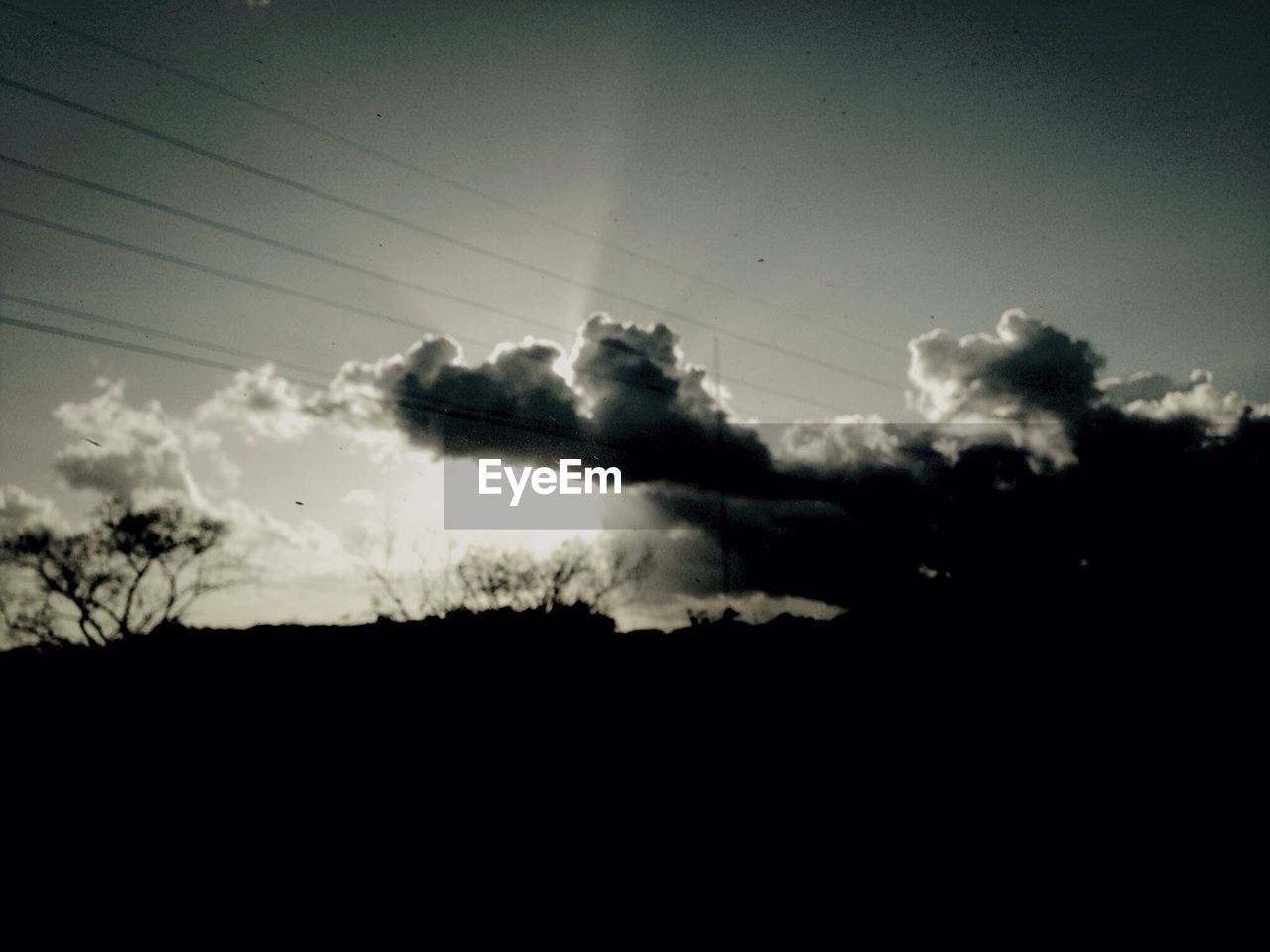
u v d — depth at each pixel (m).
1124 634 29.27
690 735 21.62
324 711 22.05
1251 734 22.31
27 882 11.45
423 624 32.00
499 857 12.59
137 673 24.03
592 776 17.73
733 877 11.57
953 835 13.66
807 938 9.26
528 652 29.09
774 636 32.06
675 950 8.93
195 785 16.47
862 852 12.75
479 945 9.11
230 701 22.30
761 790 16.75
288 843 13.33
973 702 25.95
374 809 15.26
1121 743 21.47
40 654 27.89
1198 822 14.38
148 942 9.30
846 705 25.22
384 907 10.42
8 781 16.19
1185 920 9.74
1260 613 28.28
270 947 9.11
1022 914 10.00
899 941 9.12
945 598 28.52
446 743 20.22
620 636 35.06
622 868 12.03
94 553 30.86
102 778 16.69
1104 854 12.56
